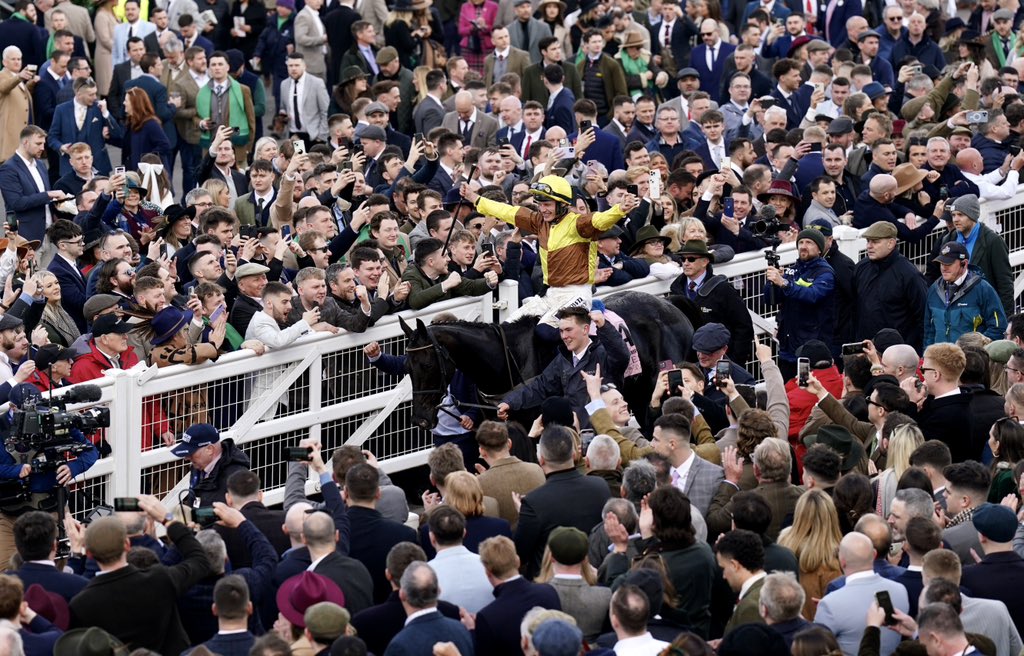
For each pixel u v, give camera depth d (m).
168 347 18.09
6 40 30.80
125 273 19.97
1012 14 33.88
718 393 17.75
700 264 20.19
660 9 34.16
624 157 26.83
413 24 32.34
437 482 14.45
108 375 17.56
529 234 20.81
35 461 15.67
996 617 12.52
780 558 12.95
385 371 18.94
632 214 22.45
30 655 11.77
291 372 18.77
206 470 15.98
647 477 13.80
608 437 14.86
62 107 28.00
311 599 12.16
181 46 29.72
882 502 15.05
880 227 21.48
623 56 31.83
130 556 12.65
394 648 11.77
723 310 19.95
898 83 31.73
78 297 21.02
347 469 14.48
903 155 26.95
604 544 13.76
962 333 21.31
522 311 18.22
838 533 13.44
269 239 21.12
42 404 15.77
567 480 14.09
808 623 11.84
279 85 32.72
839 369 21.84
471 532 13.68
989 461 17.05
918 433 15.26
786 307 21.34
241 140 29.39
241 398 18.52
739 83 29.20
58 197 23.02
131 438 17.66
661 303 19.12
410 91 30.52
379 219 21.02
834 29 35.12
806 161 25.03
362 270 19.42
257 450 18.64
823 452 14.36
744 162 25.77
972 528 13.94
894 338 18.67
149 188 25.25
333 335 18.98
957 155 24.89
